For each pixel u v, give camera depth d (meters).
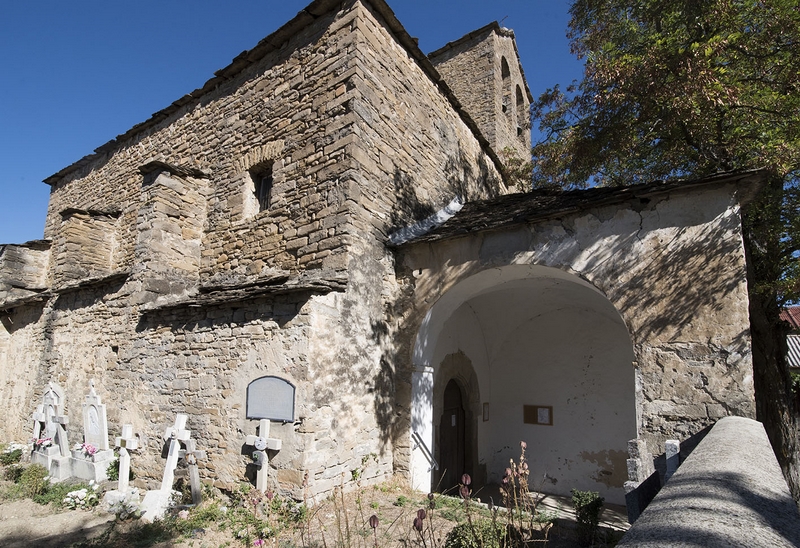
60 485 6.48
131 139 10.73
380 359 6.55
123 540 4.68
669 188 5.07
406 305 6.93
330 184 6.55
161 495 5.51
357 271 6.27
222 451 5.82
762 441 3.04
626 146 7.79
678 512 1.64
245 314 6.08
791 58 6.37
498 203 7.67
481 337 9.60
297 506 4.95
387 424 6.54
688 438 4.62
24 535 4.92
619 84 6.85
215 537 4.77
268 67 8.06
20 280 11.30
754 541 1.33
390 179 7.29
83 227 9.91
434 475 7.59
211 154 8.67
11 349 10.55
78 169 12.26
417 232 7.44
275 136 7.59
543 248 5.89
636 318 5.15
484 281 6.81
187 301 6.51
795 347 20.08
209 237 8.12
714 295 4.81
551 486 8.91
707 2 6.54
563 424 9.01
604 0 8.60
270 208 7.30
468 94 14.84
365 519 5.05
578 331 9.11
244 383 5.83
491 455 9.60
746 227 6.81
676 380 4.81
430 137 8.80
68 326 8.80
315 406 5.31
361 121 6.68
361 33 6.94
